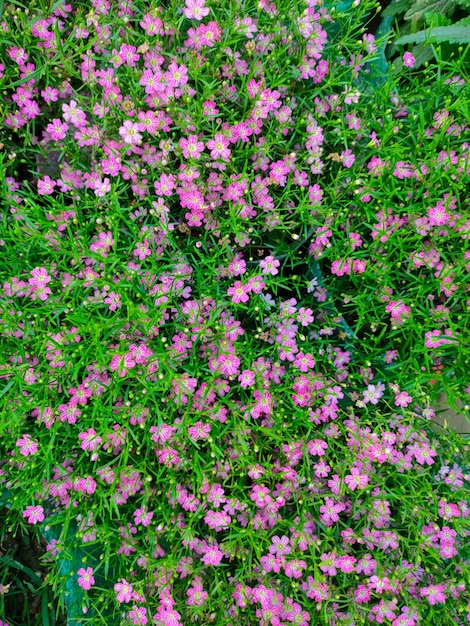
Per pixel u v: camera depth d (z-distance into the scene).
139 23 0.23
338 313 0.25
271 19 0.23
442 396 0.30
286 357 0.23
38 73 0.22
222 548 0.22
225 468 0.23
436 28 0.26
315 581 0.22
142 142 0.23
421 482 0.23
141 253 0.23
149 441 0.22
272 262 0.23
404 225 0.25
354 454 0.23
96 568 0.22
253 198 0.24
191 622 0.23
